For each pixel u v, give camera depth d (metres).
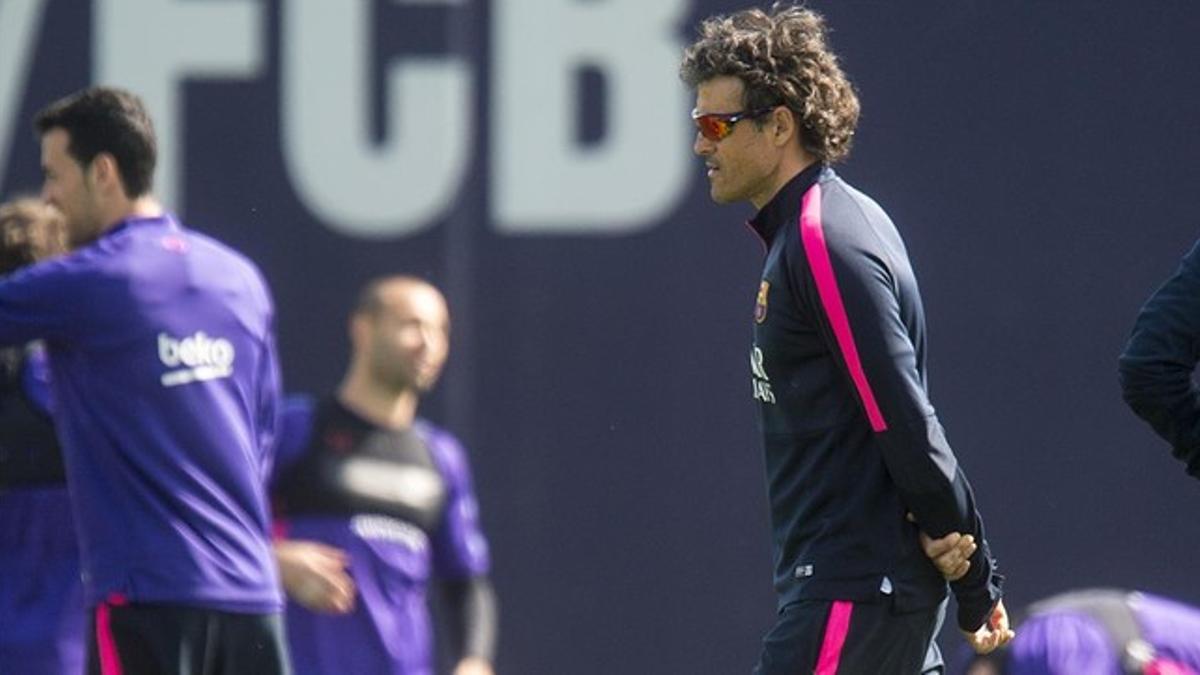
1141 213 23.12
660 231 23.56
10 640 17.58
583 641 23.45
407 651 20.05
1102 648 15.82
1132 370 12.52
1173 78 23.08
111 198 16.02
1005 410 23.20
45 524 17.66
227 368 15.78
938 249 23.22
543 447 23.55
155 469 15.28
